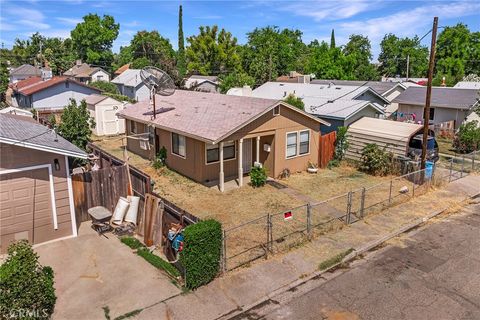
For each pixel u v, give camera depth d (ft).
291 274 34.63
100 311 28.99
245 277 33.86
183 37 230.48
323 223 45.27
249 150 63.46
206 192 55.62
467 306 30.30
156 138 68.54
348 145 71.92
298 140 64.03
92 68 235.20
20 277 25.98
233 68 214.07
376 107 81.97
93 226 42.93
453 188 59.41
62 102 133.08
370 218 47.32
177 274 33.73
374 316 29.14
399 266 36.45
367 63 209.36
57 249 38.27
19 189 37.76
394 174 64.13
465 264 36.73
